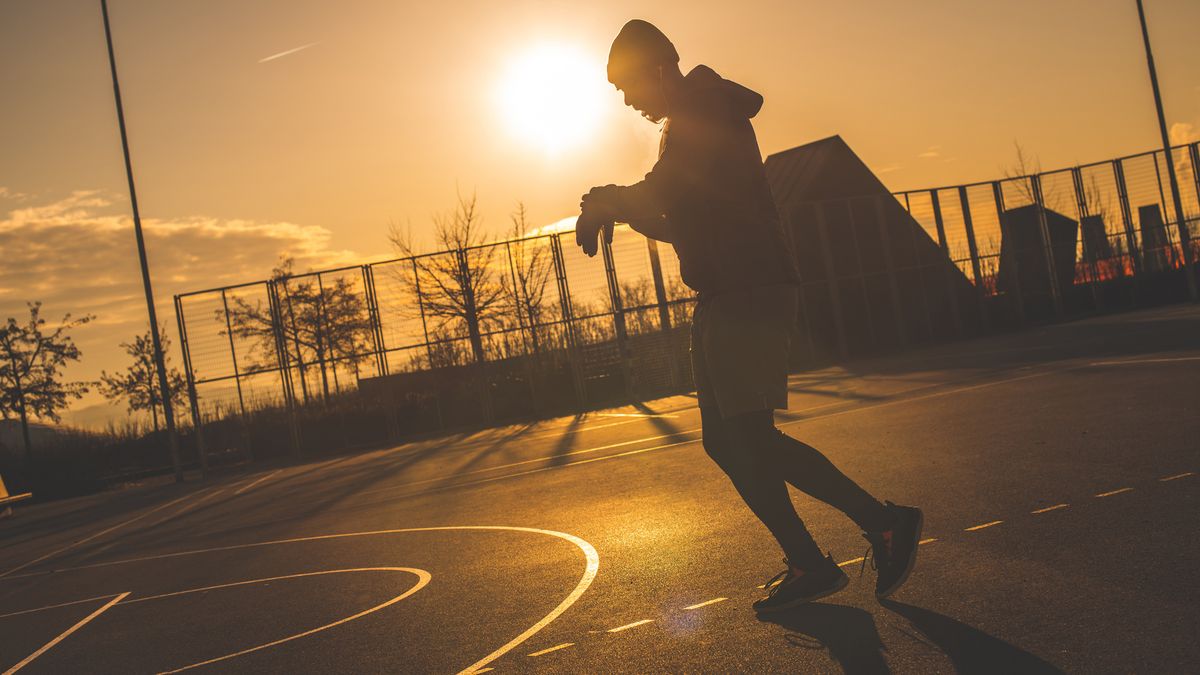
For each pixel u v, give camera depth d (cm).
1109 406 985
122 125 2547
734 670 342
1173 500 521
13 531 1806
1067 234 3544
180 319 2603
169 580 838
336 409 2695
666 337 2778
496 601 532
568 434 1947
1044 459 729
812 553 398
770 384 389
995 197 3300
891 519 388
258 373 2645
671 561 560
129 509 1873
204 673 476
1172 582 375
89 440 3400
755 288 387
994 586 401
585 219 401
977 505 589
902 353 3064
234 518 1351
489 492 1164
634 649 390
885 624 367
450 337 2731
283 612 601
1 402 3972
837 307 3097
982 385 1484
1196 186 3341
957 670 310
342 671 436
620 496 918
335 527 1050
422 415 2712
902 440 996
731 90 398
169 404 2536
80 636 637
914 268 3247
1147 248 3359
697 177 386
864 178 3562
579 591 521
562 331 2745
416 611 539
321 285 2703
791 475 391
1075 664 303
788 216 3250
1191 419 807
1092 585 385
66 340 4116
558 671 379
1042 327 3194
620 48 405
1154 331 2086
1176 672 288
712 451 422
